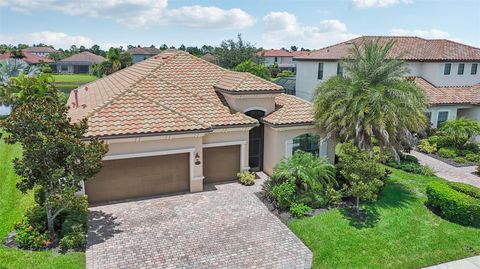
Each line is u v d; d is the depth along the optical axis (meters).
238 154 21.70
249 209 17.78
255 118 22.61
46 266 12.45
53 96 34.34
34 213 15.02
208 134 20.34
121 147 17.75
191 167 19.52
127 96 19.72
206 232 15.52
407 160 25.05
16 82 34.59
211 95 23.55
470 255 14.34
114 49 79.94
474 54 35.34
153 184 19.17
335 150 23.23
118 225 15.92
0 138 30.59
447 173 23.81
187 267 13.10
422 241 15.19
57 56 124.88
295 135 21.44
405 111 18.50
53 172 13.32
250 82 22.45
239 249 14.31
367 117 18.50
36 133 13.16
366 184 16.34
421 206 18.27
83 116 18.97
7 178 21.23
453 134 27.38
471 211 16.23
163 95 21.53
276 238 15.17
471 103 32.03
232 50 70.44
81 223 15.02
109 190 18.36
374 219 16.81
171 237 15.03
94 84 36.78
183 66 26.33
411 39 39.19
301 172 18.05
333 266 13.45
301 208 17.20
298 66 46.00
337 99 19.62
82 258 13.15
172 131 18.12
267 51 111.38
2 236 14.34
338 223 16.36
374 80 19.84
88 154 13.70
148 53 118.50
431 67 34.44
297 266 13.40
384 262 13.76
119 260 13.31
